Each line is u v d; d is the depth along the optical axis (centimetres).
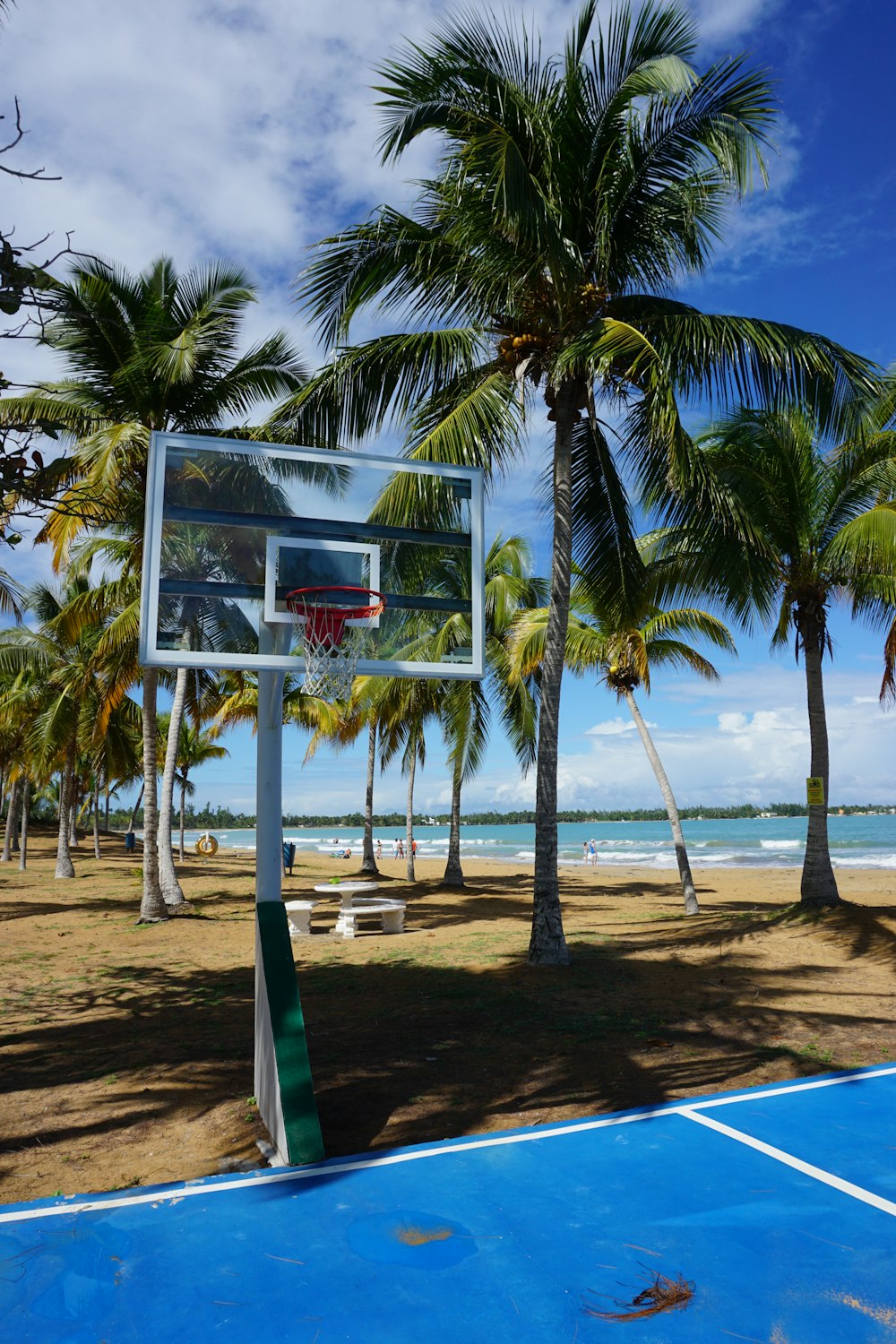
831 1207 384
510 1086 570
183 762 3834
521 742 2128
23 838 3195
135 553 1515
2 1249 358
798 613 1317
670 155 1005
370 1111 526
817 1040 676
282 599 585
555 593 1055
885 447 1224
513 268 965
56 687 2511
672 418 910
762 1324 295
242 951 1195
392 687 2116
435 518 642
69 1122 520
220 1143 479
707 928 1301
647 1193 401
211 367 1420
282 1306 312
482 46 915
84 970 1056
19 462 416
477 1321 301
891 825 11688
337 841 9269
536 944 1027
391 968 1045
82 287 1293
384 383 1048
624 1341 288
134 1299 318
